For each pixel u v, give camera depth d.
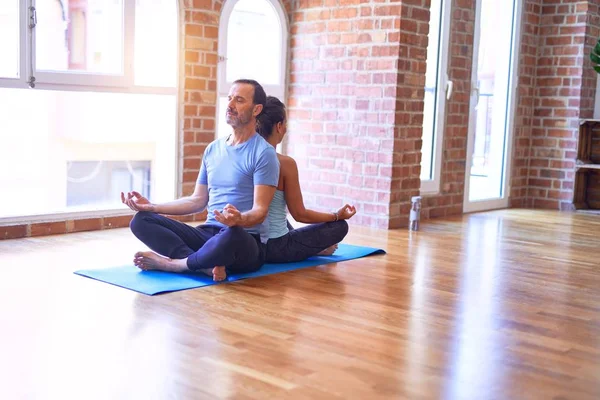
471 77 6.47
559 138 7.17
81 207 5.07
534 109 7.33
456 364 2.58
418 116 5.57
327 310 3.20
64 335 2.72
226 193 3.83
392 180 5.42
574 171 7.09
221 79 5.61
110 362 2.46
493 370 2.54
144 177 5.36
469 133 6.56
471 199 6.80
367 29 5.49
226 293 3.41
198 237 3.86
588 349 2.81
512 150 7.17
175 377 2.35
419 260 4.35
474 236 5.30
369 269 4.05
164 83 5.26
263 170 3.68
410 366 2.54
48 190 4.95
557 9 7.15
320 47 5.81
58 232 4.78
